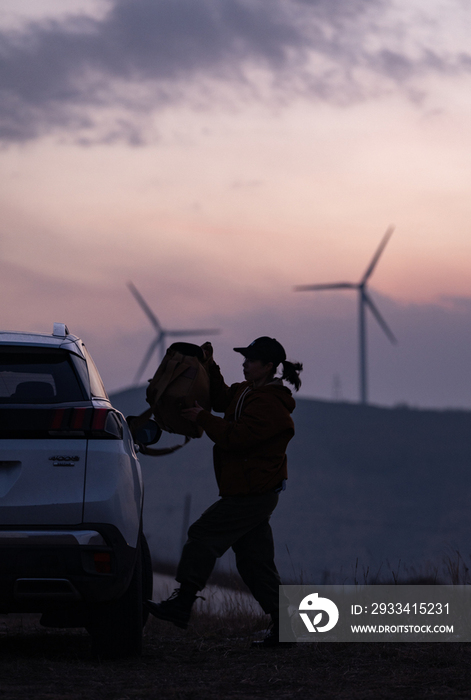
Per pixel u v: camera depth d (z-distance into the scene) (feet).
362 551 339.98
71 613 30.09
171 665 27.20
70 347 27.66
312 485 476.13
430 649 29.25
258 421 29.73
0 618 44.39
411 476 505.25
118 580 24.89
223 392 32.50
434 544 355.56
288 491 462.60
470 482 497.87
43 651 29.86
